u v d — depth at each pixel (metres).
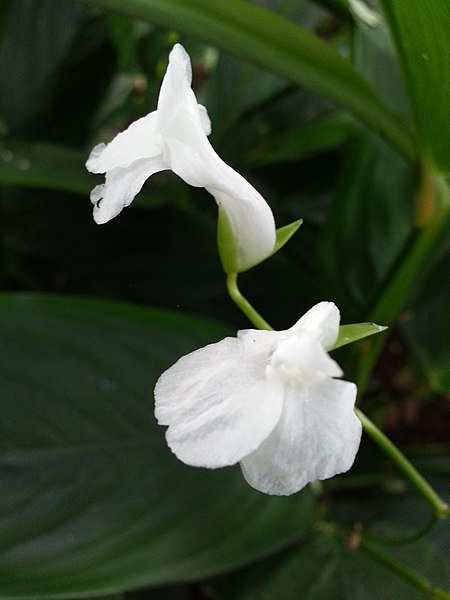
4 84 0.15
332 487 0.13
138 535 0.09
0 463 0.09
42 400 0.10
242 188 0.07
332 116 0.15
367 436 0.15
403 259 0.11
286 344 0.06
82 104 0.15
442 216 0.11
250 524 0.10
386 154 0.13
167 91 0.06
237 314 0.13
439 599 0.09
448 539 0.12
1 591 0.08
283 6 0.15
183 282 0.13
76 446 0.09
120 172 0.06
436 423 0.16
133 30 0.13
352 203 0.14
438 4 0.07
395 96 0.12
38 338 0.10
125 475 0.09
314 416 0.05
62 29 0.15
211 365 0.06
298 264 0.16
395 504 0.13
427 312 0.14
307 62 0.09
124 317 0.10
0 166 0.12
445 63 0.08
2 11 0.13
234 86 0.16
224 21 0.09
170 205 0.14
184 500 0.10
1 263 0.14
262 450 0.05
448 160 0.10
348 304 0.13
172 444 0.05
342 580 0.11
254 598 0.10
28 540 0.09
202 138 0.06
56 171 0.12
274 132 0.16
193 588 0.13
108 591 0.08
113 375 0.10
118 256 0.13
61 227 0.14
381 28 0.12
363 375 0.12
